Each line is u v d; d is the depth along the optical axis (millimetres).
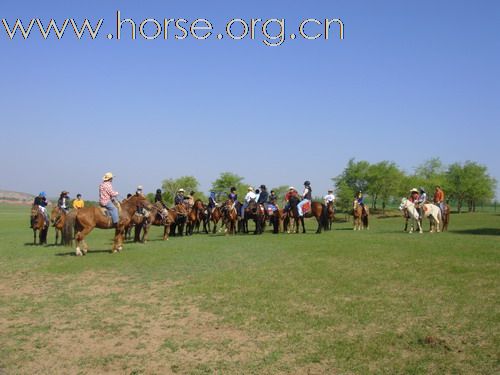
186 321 9891
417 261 16281
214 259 17797
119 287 13195
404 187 73375
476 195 74125
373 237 25781
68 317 10297
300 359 7688
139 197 20531
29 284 13703
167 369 7438
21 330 9406
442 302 10773
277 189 69812
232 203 29297
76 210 19125
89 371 7406
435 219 29109
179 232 30031
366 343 8297
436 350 7875
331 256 18000
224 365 7527
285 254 18906
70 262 17359
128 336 9008
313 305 10844
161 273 15109
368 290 12141
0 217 67062
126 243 24281
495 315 9656
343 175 73125
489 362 7305
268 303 11094
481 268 14672
